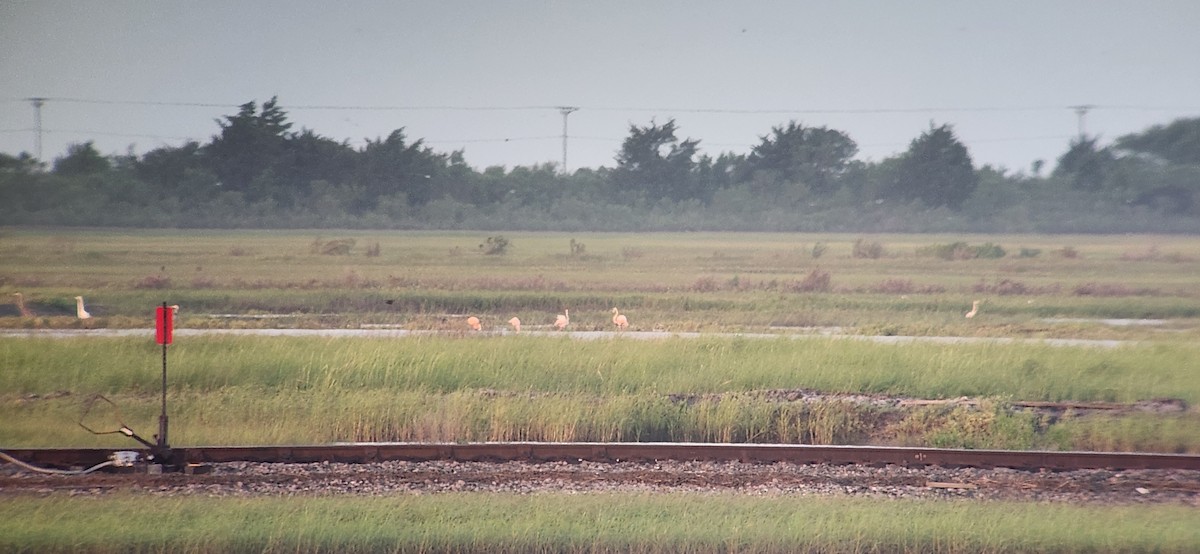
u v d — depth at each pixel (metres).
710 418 67.31
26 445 60.31
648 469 56.19
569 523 45.62
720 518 46.44
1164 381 81.19
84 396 74.38
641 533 44.62
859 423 69.12
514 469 55.69
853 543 44.38
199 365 80.50
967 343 96.50
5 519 45.25
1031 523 46.16
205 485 51.62
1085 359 87.44
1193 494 52.81
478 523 45.41
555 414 65.94
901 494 52.03
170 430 63.75
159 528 44.34
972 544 44.44
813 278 181.88
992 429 65.38
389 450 58.12
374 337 96.81
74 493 50.09
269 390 75.88
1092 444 64.50
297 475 53.47
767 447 58.91
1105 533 45.00
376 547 43.56
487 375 80.38
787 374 81.56
